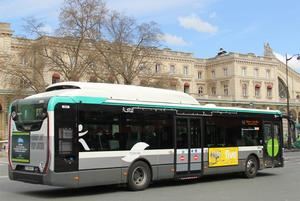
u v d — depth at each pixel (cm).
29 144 1344
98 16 5097
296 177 1966
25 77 5128
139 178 1500
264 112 2033
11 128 1417
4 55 5750
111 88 1471
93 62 5091
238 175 2027
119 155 1440
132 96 1516
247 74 10656
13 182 1741
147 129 1537
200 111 1730
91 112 1381
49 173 1277
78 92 1373
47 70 5534
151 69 5672
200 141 1716
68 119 1323
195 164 1686
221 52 11212
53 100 1301
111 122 1432
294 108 11250
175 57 10169
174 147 1614
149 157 1529
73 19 5044
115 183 1427
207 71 11225
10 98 5359
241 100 10412
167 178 1580
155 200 1261
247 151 1916
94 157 1372
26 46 5125
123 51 5244
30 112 1354
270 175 2056
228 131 1839
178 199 1282
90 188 1551
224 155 1805
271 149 2047
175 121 1631
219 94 10794
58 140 1295
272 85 11069
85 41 5109
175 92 1694
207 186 1616
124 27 5278
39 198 1302
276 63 11200
